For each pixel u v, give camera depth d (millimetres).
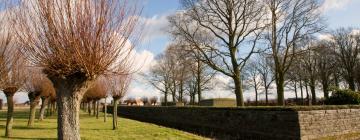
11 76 13367
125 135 15172
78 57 6332
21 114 36531
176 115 27219
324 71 50281
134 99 60219
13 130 17000
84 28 6395
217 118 20859
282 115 15242
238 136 18172
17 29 6582
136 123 23156
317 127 14969
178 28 31719
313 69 50125
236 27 31688
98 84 24484
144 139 13805
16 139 13148
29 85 19609
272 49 31438
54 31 6297
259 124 16812
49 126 19844
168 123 28375
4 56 11719
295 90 55312
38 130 17156
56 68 6543
